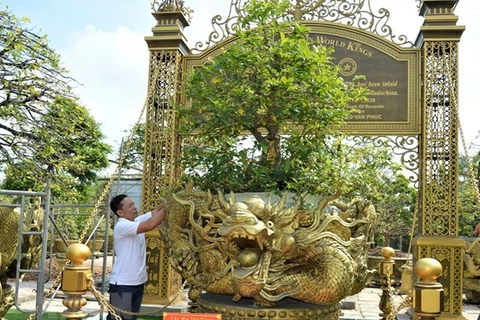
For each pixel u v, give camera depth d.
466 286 8.82
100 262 13.38
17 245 5.47
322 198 3.62
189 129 4.47
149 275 6.42
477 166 13.28
